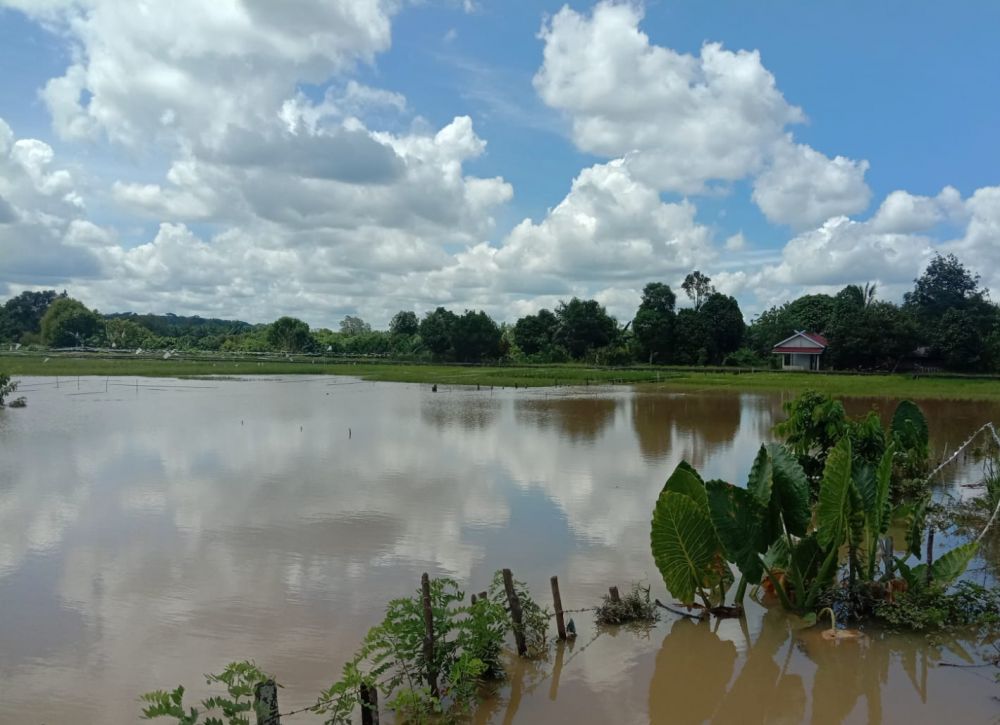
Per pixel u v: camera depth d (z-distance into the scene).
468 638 7.48
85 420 29.16
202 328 148.75
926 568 9.73
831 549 9.33
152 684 7.63
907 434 15.69
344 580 10.59
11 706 7.19
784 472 9.77
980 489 16.42
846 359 66.88
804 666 8.16
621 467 19.48
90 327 108.44
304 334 111.12
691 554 9.05
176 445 22.72
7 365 64.94
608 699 7.47
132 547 12.09
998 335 62.09
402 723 6.92
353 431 26.45
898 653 8.43
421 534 12.94
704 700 7.45
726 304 81.75
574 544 12.44
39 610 9.48
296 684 7.59
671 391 47.78
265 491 16.23
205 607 9.59
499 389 50.16
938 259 69.81
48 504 14.93
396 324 114.75
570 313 89.50
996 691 7.61
